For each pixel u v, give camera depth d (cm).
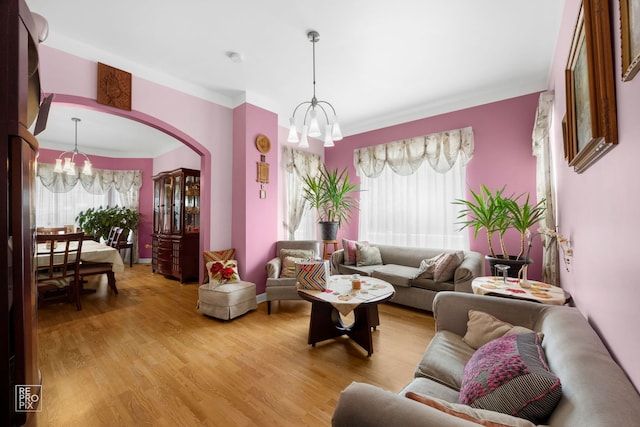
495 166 356
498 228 303
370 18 227
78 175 603
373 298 228
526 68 303
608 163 118
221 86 354
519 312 165
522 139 337
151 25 237
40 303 353
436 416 72
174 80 329
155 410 167
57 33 246
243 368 212
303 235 515
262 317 319
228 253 366
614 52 104
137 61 294
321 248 536
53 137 535
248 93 371
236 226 381
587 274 159
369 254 416
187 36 252
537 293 204
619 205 107
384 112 433
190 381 195
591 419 68
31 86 123
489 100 361
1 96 95
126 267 605
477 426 67
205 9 218
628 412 68
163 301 372
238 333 275
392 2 210
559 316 141
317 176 518
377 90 358
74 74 257
